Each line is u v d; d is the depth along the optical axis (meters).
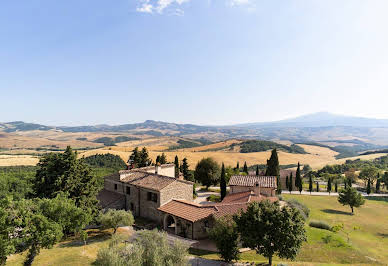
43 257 25.17
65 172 35.00
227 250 25.81
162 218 39.22
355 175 117.81
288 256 23.48
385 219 53.84
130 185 44.97
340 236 37.72
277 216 23.78
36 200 26.19
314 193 83.81
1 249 19.20
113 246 20.91
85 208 35.03
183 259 20.30
